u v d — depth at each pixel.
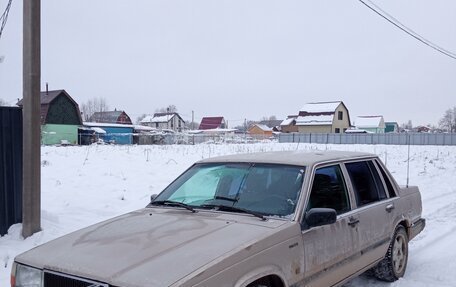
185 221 3.59
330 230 3.95
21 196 7.04
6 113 6.88
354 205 4.48
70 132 56.66
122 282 2.62
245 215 3.70
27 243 6.29
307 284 3.61
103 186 11.58
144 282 2.58
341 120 77.81
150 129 71.62
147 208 4.25
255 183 4.07
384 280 5.27
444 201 11.06
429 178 15.77
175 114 98.50
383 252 4.97
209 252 2.93
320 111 77.75
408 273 5.61
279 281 3.33
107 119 88.94
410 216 5.74
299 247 3.52
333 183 4.33
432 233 7.70
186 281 2.59
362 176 4.91
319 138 58.72
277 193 3.90
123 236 3.31
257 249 3.12
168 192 4.49
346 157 4.76
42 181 12.06
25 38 6.61
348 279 4.27
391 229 5.12
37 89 6.64
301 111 80.12
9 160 6.89
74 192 10.34
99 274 2.73
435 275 5.51
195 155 22.66
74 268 2.86
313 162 4.18
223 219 3.61
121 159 19.94
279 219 3.60
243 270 2.96
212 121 110.69
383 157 25.97
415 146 43.31
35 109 6.60
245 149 28.03
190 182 4.46
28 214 6.57
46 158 19.50
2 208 6.75
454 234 7.63
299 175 4.01
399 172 17.66
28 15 6.59
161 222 3.60
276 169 4.16
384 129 96.94
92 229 3.65
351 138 56.97
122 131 66.31
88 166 16.42
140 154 23.53
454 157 25.81
